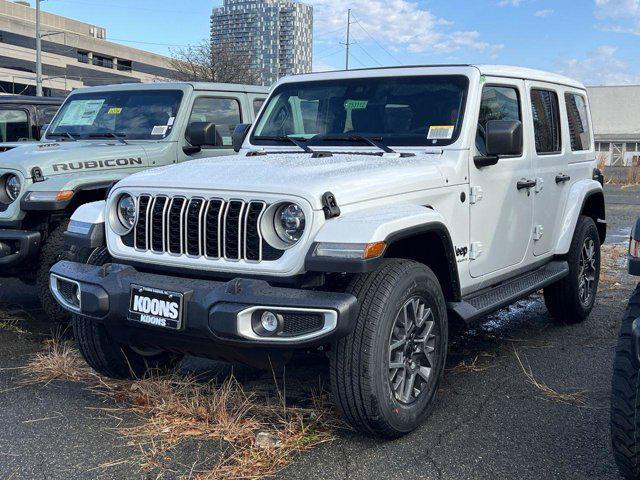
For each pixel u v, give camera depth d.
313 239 3.45
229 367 4.85
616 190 21.62
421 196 4.04
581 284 6.13
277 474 3.34
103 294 3.75
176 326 3.51
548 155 5.60
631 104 71.50
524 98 5.27
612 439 3.04
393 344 3.61
